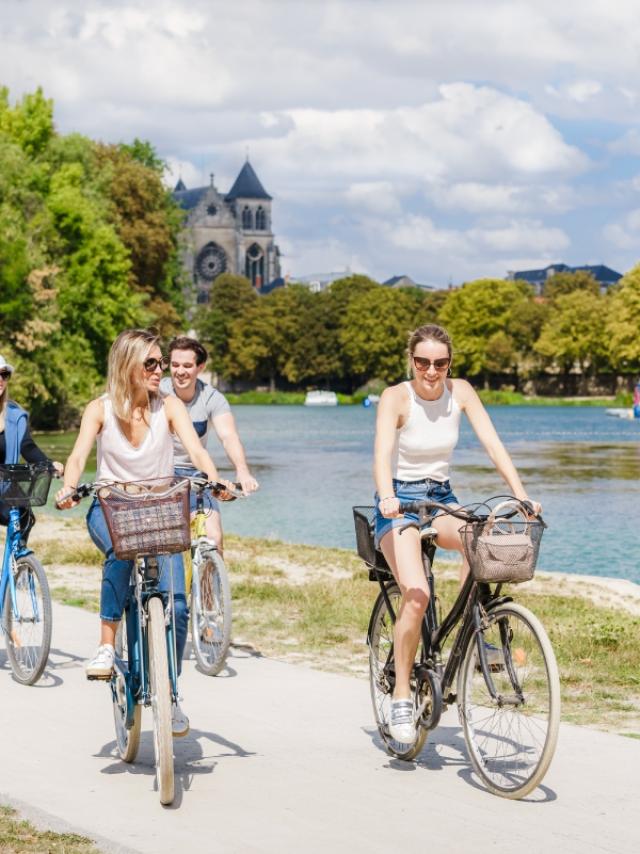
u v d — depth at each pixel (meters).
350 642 10.50
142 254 82.50
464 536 5.75
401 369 154.50
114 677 6.45
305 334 161.38
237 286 173.00
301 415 114.44
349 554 17.22
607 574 18.64
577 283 177.00
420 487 6.38
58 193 65.31
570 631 10.82
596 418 101.62
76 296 64.69
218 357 171.75
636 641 10.37
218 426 9.20
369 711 7.75
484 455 49.56
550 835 5.33
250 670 9.15
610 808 5.71
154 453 6.37
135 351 6.27
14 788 6.04
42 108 67.62
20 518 8.82
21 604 8.64
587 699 8.35
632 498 31.19
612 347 124.31
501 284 148.12
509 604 5.89
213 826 5.45
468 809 5.70
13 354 56.16
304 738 7.05
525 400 144.00
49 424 60.97
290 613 12.06
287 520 25.83
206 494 9.27
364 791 6.00
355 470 41.22
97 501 6.32
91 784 6.12
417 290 186.12
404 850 5.13
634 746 6.88
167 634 6.16
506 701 5.82
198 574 9.09
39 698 8.10
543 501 30.39
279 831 5.38
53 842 5.16
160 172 92.00
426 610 6.35
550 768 6.39
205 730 7.25
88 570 15.31
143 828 5.41
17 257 55.75
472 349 145.50
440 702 6.12
